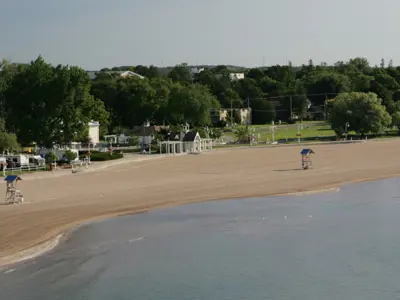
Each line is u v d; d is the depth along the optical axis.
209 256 38.88
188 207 56.44
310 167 89.38
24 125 116.88
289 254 39.06
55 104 116.50
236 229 46.62
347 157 105.56
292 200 59.81
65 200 60.09
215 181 74.88
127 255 39.28
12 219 50.38
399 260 37.31
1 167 91.44
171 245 41.69
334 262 37.12
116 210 54.75
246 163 100.00
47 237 44.03
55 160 103.56
